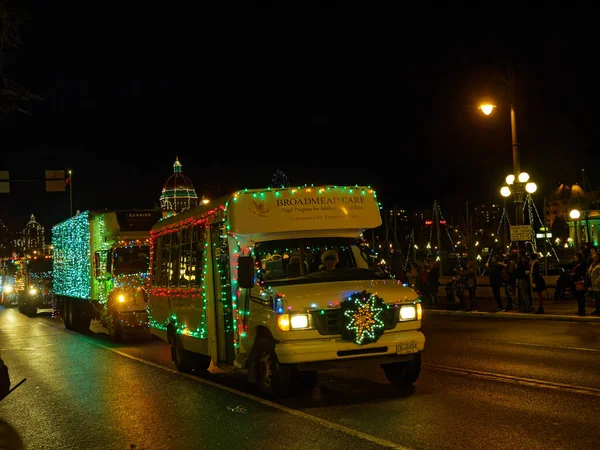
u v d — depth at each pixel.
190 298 12.18
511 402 8.73
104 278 20.38
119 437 8.06
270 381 9.45
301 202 10.36
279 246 10.20
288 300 8.95
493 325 19.41
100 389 11.46
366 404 9.03
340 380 11.04
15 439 8.26
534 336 16.03
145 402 10.10
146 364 14.42
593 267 19.91
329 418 8.31
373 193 10.80
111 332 19.45
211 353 11.14
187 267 12.45
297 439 7.41
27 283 34.56
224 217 10.43
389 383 10.53
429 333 17.95
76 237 24.02
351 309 8.91
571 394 9.04
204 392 10.66
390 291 9.34
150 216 20.91
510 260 23.47
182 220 12.88
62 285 26.94
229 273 10.41
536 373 10.77
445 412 8.34
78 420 9.15
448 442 6.98
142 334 19.03
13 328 26.30
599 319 19.09
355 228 10.49
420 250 76.38
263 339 9.57
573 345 14.04
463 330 18.30
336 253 10.27
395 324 9.23
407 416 8.21
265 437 7.58
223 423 8.41
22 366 14.95
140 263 19.89
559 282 25.78
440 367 11.80
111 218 20.77
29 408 10.15
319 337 8.90
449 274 50.88
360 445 7.02
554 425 7.48
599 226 66.81
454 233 86.38
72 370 13.92
